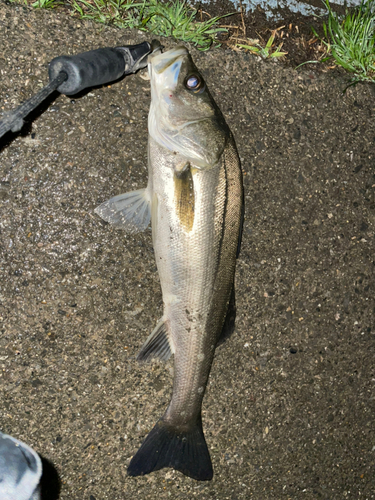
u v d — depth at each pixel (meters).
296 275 0.92
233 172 0.77
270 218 0.90
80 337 0.82
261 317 0.91
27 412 0.81
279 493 0.93
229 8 0.90
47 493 0.81
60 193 0.80
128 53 0.74
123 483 0.85
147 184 0.80
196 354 0.77
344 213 0.95
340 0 0.98
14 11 0.78
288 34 0.93
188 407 0.79
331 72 0.95
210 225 0.75
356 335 0.97
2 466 0.54
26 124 0.78
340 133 0.95
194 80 0.75
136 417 0.85
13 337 0.79
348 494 0.98
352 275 0.96
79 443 0.83
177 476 0.87
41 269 0.80
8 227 0.79
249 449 0.91
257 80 0.89
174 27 0.85
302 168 0.92
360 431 0.98
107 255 0.82
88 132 0.81
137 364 0.84
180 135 0.75
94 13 0.82
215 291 0.77
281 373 0.92
